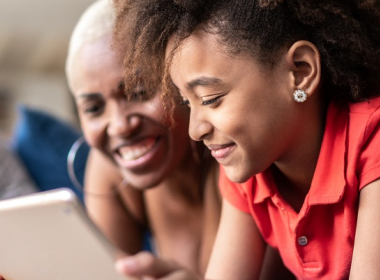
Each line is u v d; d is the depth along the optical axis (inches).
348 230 32.6
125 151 42.9
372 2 31.2
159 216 49.5
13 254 30.7
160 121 40.6
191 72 30.8
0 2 118.3
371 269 30.6
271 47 30.5
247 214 37.6
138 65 33.0
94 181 50.9
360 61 31.6
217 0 30.8
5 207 28.6
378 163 30.9
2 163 56.4
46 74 119.3
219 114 31.0
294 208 35.4
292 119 31.6
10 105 115.5
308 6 30.3
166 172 43.3
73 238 29.2
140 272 30.1
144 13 31.9
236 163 32.1
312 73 31.0
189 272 31.8
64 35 120.4
